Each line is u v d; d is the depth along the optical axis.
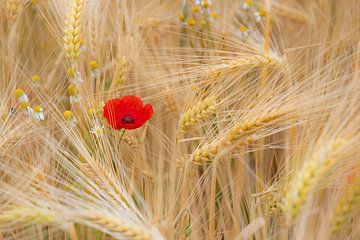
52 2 0.98
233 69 0.96
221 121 0.89
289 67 0.97
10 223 0.73
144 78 1.02
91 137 0.87
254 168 0.99
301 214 0.74
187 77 0.97
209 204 0.89
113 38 1.05
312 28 1.12
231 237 0.88
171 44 1.10
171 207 0.83
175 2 1.17
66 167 0.82
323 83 0.87
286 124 0.89
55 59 1.07
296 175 0.75
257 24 1.12
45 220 0.74
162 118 1.00
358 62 0.94
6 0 1.01
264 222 0.83
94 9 0.98
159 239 0.75
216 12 1.10
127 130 0.91
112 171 0.84
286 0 1.19
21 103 0.87
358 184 0.73
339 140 0.73
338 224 0.75
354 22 1.08
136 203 0.88
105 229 0.74
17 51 1.03
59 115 0.92
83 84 0.91
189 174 0.88
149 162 0.97
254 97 0.93
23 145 0.88
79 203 0.75
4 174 0.82
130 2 1.12
